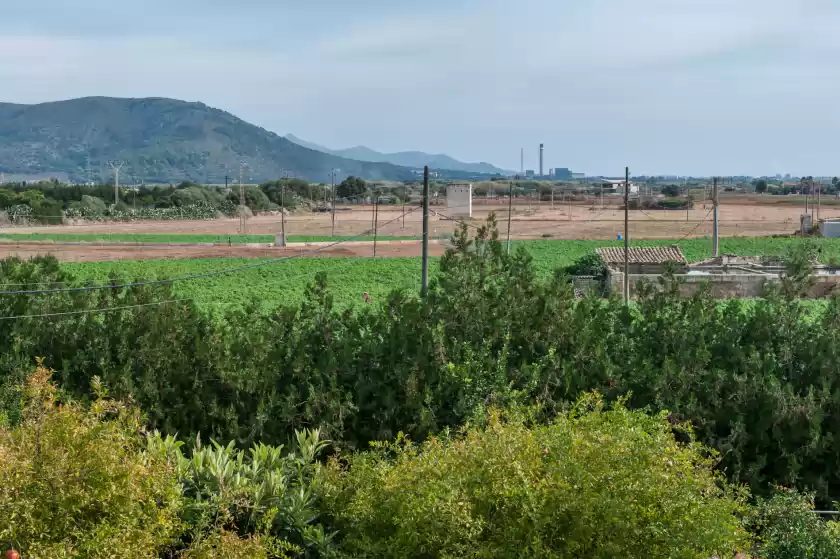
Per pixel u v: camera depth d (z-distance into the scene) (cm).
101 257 8125
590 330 2120
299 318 2259
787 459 1859
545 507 1005
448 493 995
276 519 1148
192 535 1061
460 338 2155
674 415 1898
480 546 996
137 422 1120
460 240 2355
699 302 2244
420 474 1062
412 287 6125
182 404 2089
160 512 977
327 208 17562
